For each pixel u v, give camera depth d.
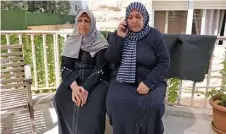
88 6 3.79
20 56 2.51
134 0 3.71
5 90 2.42
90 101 1.99
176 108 2.88
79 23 2.14
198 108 2.90
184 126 2.49
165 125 2.50
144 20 2.02
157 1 4.40
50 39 3.35
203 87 2.91
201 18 4.49
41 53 3.43
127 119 1.90
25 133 2.34
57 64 3.29
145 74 2.06
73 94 2.03
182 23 4.51
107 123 2.52
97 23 3.80
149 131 1.89
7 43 3.05
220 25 4.52
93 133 1.94
